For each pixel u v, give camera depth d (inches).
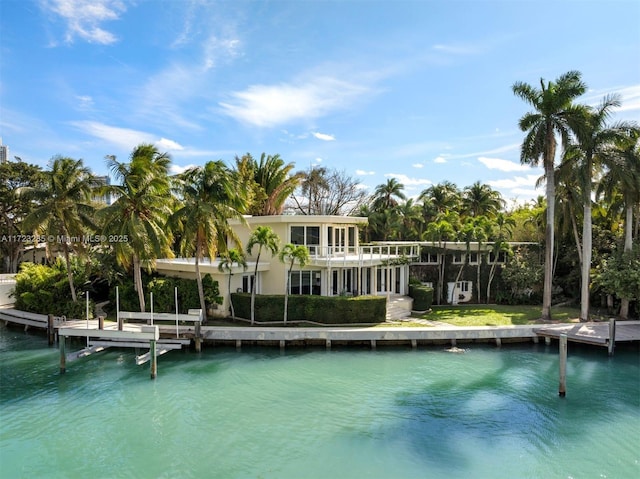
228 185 941.8
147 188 962.7
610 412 588.7
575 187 1170.0
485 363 792.9
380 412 585.6
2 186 1608.0
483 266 1387.8
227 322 1002.1
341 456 473.7
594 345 896.9
